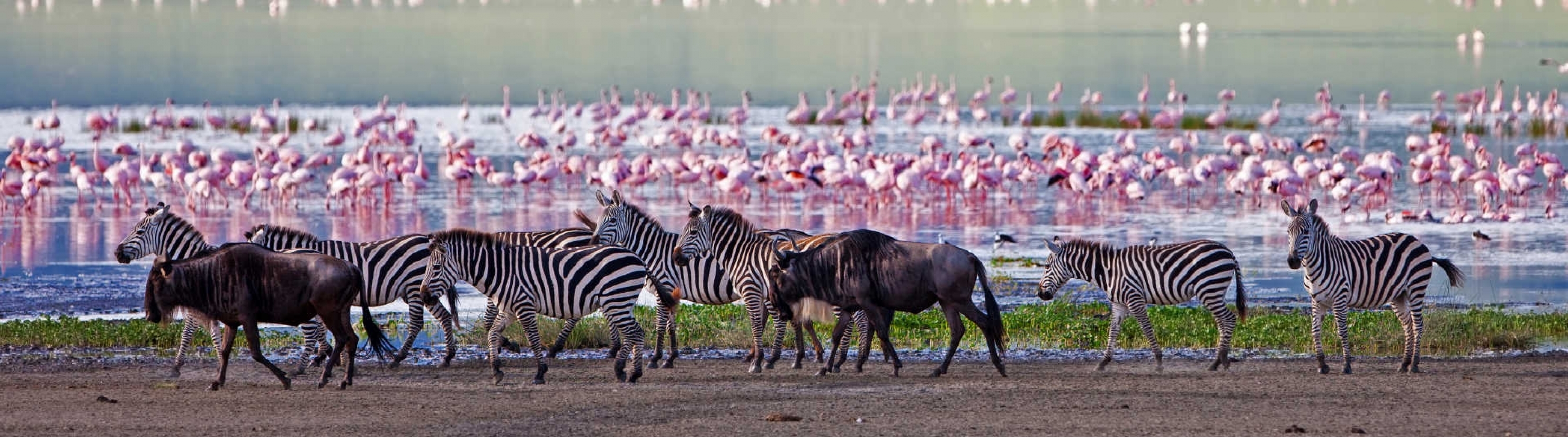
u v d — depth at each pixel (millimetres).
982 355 43406
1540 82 187375
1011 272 60719
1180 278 39469
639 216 42188
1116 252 40344
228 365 40625
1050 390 36000
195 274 34812
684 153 119062
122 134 128625
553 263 37594
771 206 87562
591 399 34625
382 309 51562
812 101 172875
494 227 77188
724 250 40781
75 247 67688
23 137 124500
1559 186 92625
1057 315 49156
